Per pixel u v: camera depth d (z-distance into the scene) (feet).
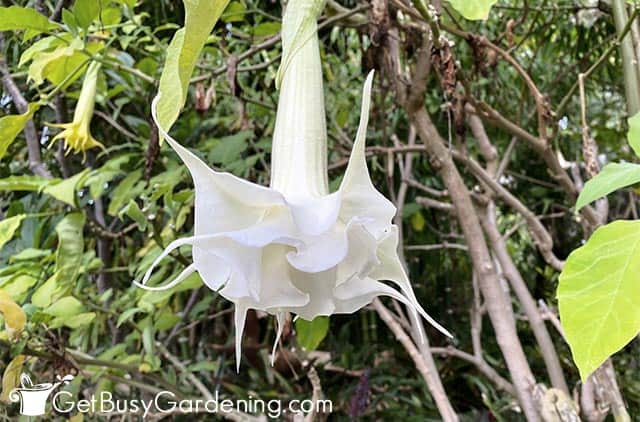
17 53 3.63
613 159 6.44
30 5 3.54
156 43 3.37
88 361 3.24
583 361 1.33
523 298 3.57
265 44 3.36
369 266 1.34
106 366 3.34
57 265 3.04
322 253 1.28
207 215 1.25
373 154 4.14
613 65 5.35
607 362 2.77
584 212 3.08
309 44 1.56
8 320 2.58
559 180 3.14
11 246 3.97
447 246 5.35
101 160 4.91
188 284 3.16
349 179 1.33
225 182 1.27
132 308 3.38
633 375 5.49
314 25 1.45
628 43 2.26
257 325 6.08
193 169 1.26
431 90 5.40
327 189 1.49
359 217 1.34
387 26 2.68
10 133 2.54
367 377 4.65
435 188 6.21
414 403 5.50
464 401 6.26
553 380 3.35
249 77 4.91
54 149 4.57
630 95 2.23
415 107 3.12
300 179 1.45
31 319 2.83
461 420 5.42
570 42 5.11
